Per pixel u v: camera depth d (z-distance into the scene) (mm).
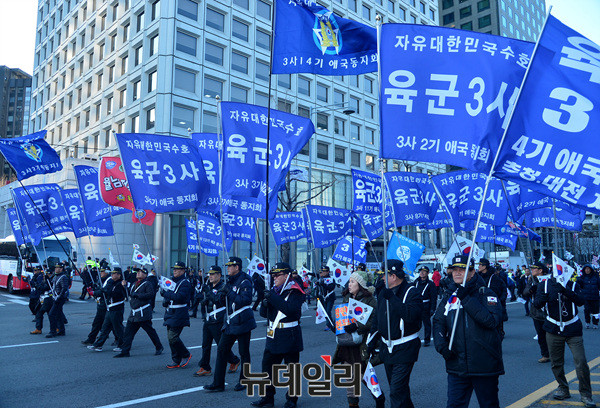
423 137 4965
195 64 33156
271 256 34656
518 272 24031
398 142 4965
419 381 7293
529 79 4680
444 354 4262
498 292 9156
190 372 7918
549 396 6316
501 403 6047
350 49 7258
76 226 13477
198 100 33094
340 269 8883
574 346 5996
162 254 31516
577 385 6941
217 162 10031
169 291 8289
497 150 4801
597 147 4418
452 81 5012
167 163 8727
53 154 11656
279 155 7855
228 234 14742
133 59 35281
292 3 7238
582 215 13430
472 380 4207
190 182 8883
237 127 7711
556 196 4457
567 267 6047
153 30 33094
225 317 6812
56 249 25406
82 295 23234
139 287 9320
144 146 8594
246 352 6777
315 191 39375
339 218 16719
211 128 33781
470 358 4141
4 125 119188
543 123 4594
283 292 6051
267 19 38219
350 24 7266
